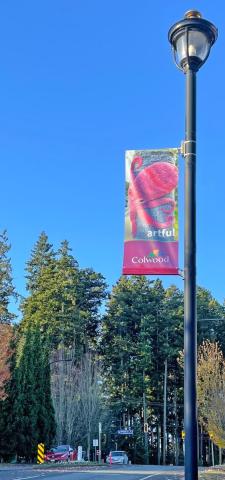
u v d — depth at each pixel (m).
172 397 76.44
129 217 7.28
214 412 32.38
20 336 52.44
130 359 73.81
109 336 76.38
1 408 43.59
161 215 7.20
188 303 6.62
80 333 70.62
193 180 6.93
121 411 71.19
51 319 70.38
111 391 72.31
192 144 7.01
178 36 7.12
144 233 7.19
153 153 7.39
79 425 56.91
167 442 75.81
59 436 53.75
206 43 7.09
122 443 70.06
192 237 6.79
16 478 24.33
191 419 6.33
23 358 45.56
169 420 75.75
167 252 7.09
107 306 77.75
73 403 56.50
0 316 71.44
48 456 44.22
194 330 6.55
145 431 69.12
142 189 7.31
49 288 74.25
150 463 74.38
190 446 6.28
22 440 43.47
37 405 45.00
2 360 40.94
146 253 7.13
